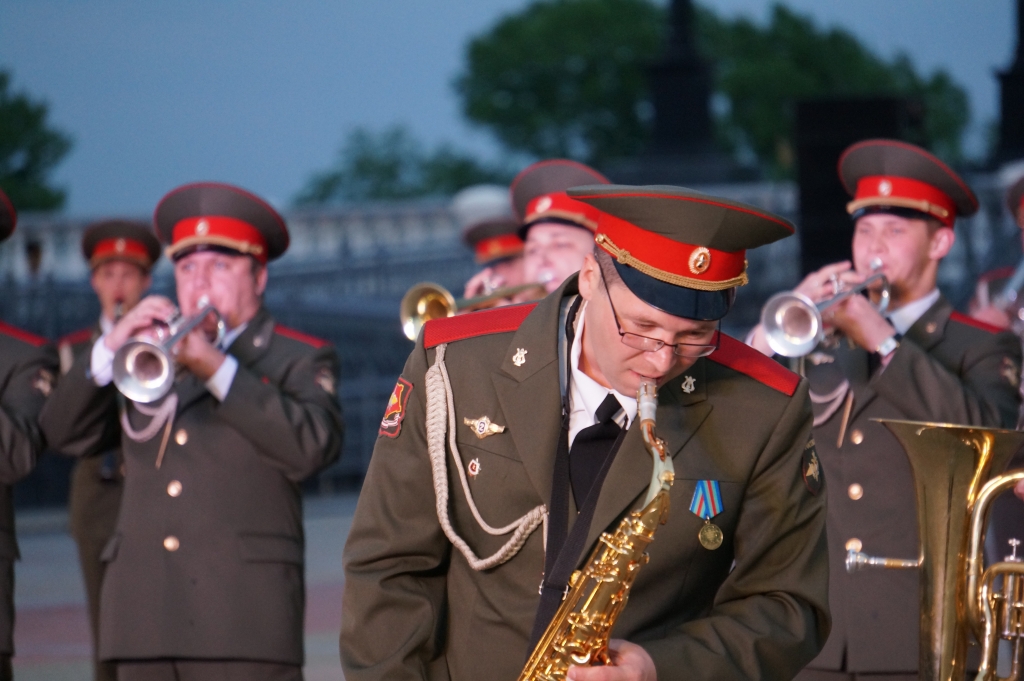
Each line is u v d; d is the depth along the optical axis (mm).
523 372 8234
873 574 12461
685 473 8055
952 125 105500
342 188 127938
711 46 106625
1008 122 53812
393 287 54375
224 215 14250
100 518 16891
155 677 13258
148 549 13320
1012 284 16109
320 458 13555
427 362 8586
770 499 8195
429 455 8375
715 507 8062
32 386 14539
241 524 13328
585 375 8227
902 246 13500
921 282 13641
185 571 13211
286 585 13398
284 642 13219
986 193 45406
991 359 13195
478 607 8312
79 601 25750
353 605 8312
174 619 13109
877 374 12750
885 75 107500
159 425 13570
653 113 62156
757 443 8164
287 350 14266
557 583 7926
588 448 8156
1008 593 9906
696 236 7422
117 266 19828
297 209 64438
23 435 14117
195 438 13523
